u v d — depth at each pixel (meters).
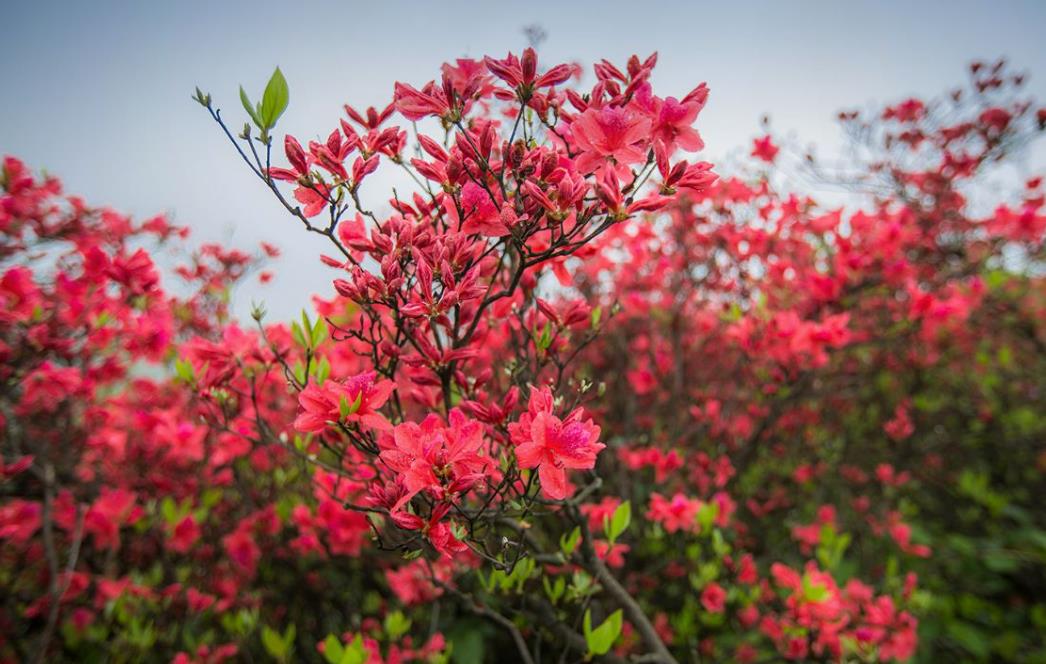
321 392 1.27
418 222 1.49
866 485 4.75
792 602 2.39
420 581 2.42
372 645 2.28
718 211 3.75
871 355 4.88
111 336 2.76
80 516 2.92
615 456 3.41
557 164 1.27
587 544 1.77
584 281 3.88
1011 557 4.26
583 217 1.27
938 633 3.88
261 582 3.56
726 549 2.73
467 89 1.27
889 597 2.75
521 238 1.25
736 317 3.15
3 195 2.85
